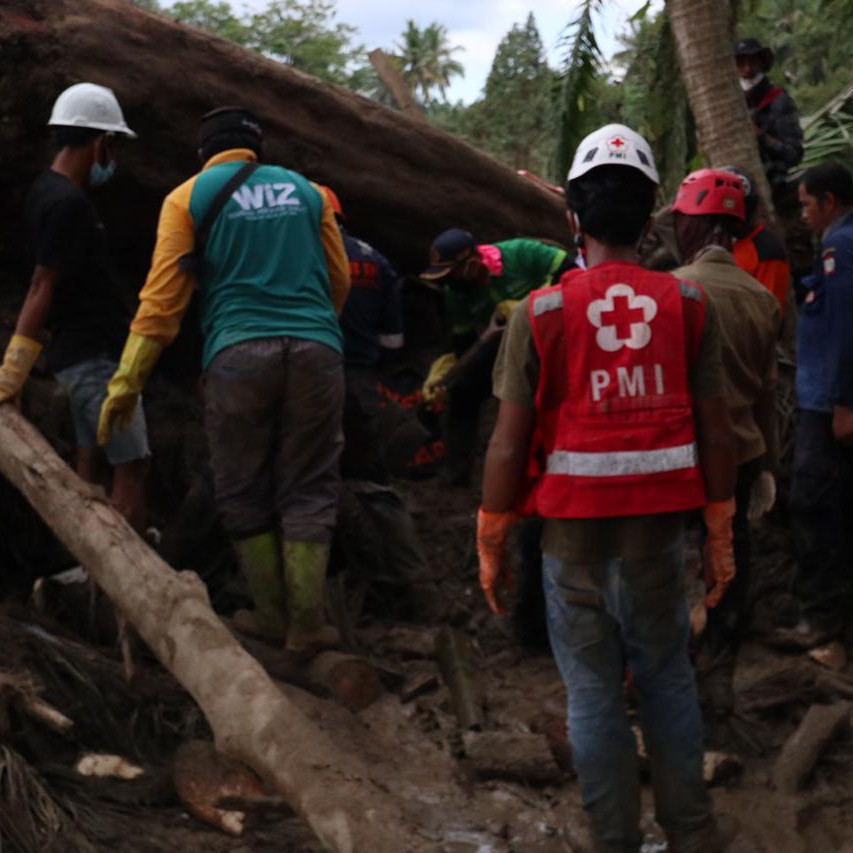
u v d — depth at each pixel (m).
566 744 3.70
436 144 5.97
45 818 3.00
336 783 2.69
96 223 4.03
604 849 2.97
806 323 4.51
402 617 4.77
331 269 4.10
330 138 5.65
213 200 3.81
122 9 5.05
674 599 2.93
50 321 4.12
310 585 3.92
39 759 3.28
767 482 3.86
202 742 3.44
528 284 5.21
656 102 7.56
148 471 4.98
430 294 6.06
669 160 7.64
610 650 2.95
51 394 4.75
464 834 3.31
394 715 3.96
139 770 3.38
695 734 3.01
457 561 5.21
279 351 3.81
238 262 3.84
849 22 9.39
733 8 7.05
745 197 3.87
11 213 4.96
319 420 3.90
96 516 3.60
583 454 2.84
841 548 4.48
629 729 2.98
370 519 4.81
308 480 3.96
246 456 3.91
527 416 2.90
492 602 3.09
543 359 2.85
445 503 5.55
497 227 6.24
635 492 2.82
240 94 5.35
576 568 2.90
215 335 3.87
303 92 5.55
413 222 6.00
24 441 3.83
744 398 3.70
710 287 3.64
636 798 2.98
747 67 6.43
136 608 3.33
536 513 3.00
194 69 5.20
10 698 3.28
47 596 4.07
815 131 7.56
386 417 5.62
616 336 2.83
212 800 3.27
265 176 3.93
